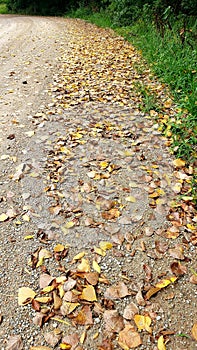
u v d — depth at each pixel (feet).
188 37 19.65
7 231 7.92
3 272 6.98
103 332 5.96
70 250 7.48
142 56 21.65
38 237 7.77
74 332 5.95
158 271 7.06
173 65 17.01
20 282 6.79
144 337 5.90
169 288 6.73
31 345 5.77
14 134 11.80
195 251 7.50
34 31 36.45
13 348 5.71
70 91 15.98
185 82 15.35
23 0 80.59
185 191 9.18
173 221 8.23
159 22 24.30
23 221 8.20
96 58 22.38
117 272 7.02
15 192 9.10
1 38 31.55
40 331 5.97
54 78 18.03
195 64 16.30
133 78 17.70
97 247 7.54
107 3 51.75
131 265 7.17
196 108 12.92
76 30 37.50
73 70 19.54
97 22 44.68
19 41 29.35
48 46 26.58
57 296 6.52
